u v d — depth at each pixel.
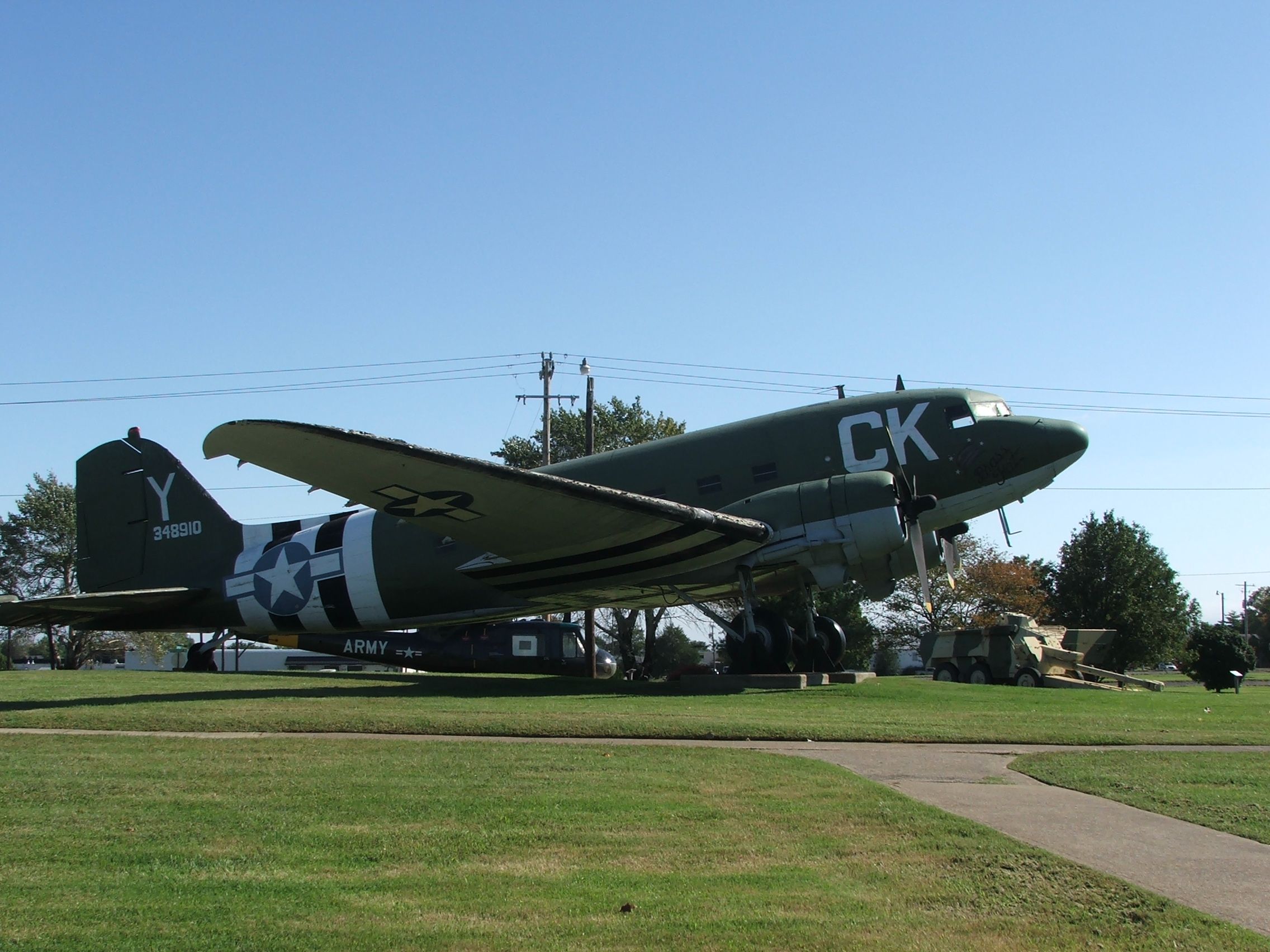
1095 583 52.22
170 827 6.78
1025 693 15.93
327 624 20.98
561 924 5.04
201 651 24.38
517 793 7.73
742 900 5.38
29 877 5.77
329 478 14.45
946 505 17.67
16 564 55.38
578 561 17.55
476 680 20.14
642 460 18.56
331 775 8.38
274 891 5.54
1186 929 4.96
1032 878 5.71
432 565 19.70
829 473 17.58
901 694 15.30
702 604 18.72
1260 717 12.91
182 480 22.33
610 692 16.44
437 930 4.97
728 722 11.48
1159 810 7.36
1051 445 17.30
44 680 18.72
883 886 5.61
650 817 7.02
